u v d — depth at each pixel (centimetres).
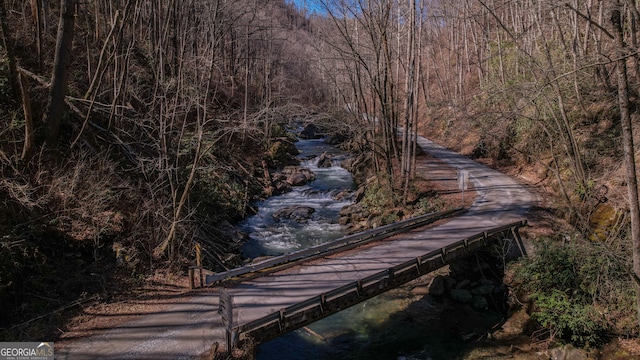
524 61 1595
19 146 1165
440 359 977
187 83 1898
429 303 1229
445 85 4231
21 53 1452
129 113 1677
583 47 1911
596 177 1476
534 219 1457
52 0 1892
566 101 1886
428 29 4509
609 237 1148
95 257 1056
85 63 1706
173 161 1507
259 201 2242
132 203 1277
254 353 782
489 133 1806
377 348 1018
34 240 995
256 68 4169
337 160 3247
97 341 820
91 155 1305
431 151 3092
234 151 2536
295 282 1000
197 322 891
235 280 1026
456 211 1631
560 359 944
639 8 1289
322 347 1016
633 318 962
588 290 1039
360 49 2448
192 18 2373
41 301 909
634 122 1539
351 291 930
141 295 1019
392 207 1905
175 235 1229
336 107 2844
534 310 1084
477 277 1317
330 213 2103
